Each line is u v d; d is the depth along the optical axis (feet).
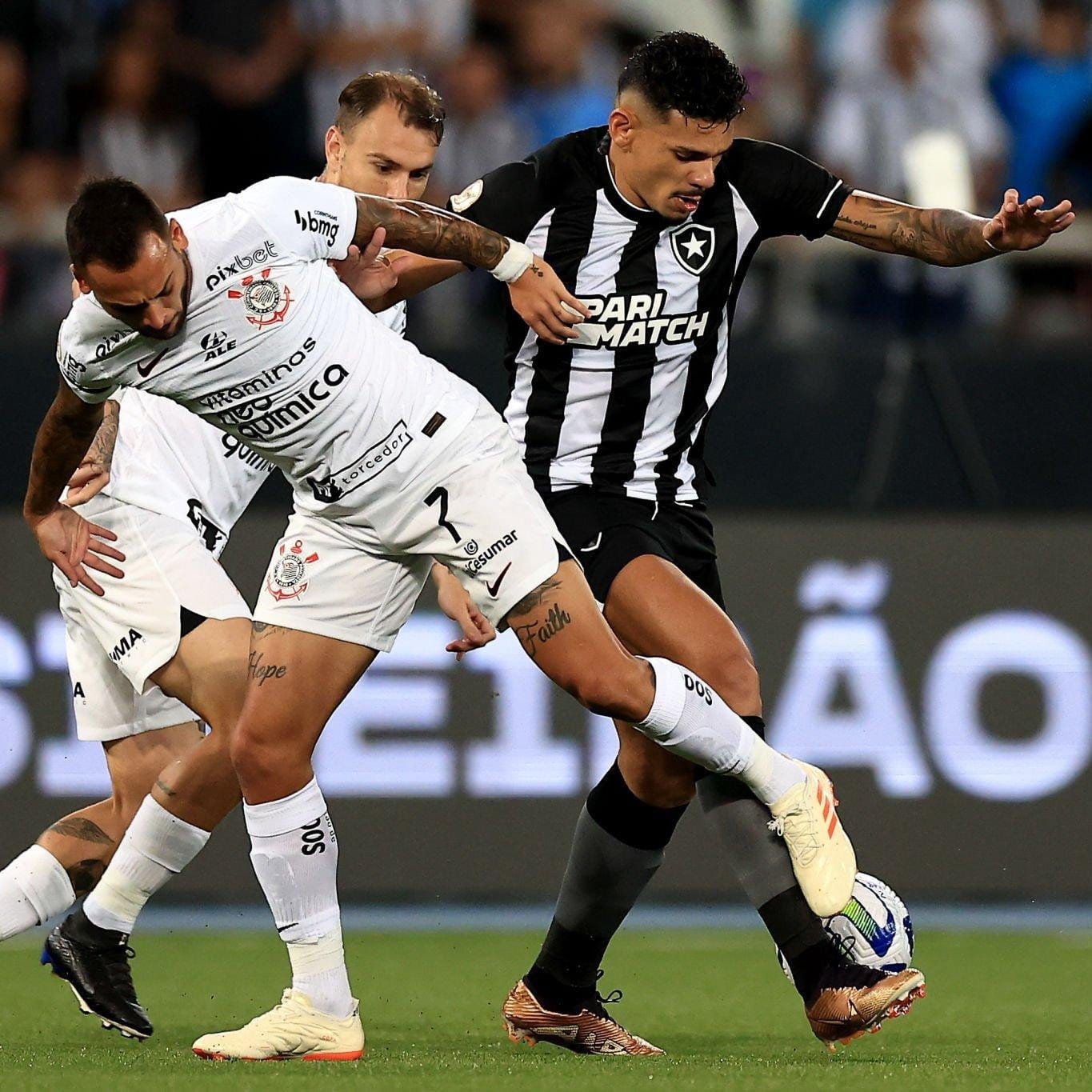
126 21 107.86
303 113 108.99
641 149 46.88
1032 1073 40.96
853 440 85.15
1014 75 109.29
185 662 50.57
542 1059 44.88
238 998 60.80
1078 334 94.53
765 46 116.47
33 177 106.93
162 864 49.73
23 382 83.20
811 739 83.51
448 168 106.42
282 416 43.09
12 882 51.34
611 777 47.93
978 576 84.23
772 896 45.24
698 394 50.24
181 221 41.78
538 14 111.65
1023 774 83.71
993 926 81.30
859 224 49.06
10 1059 44.32
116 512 51.34
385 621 45.65
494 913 85.35
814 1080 39.52
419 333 92.84
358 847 82.53
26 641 82.33
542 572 43.39
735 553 83.82
